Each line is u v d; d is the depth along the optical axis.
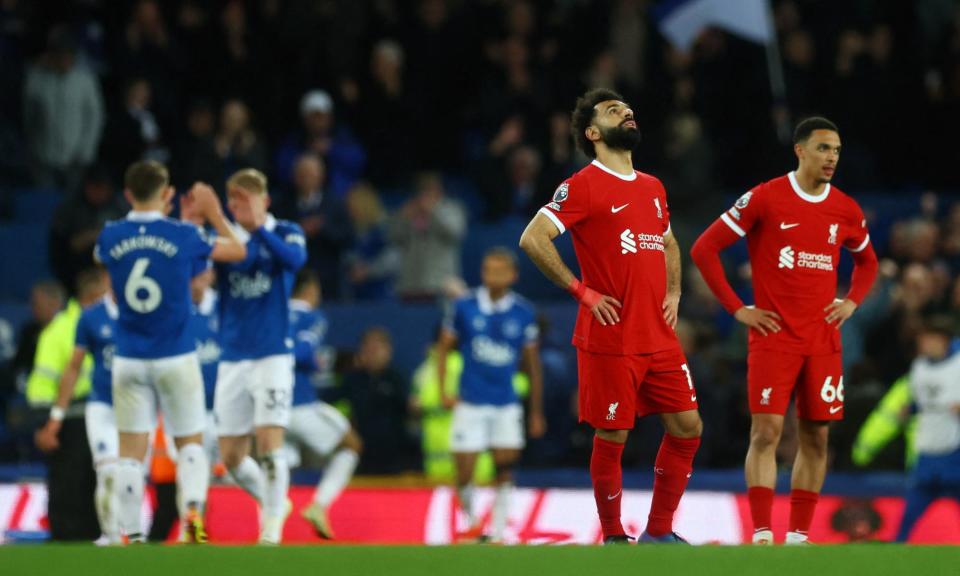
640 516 38.84
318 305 50.53
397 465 45.53
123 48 56.69
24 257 55.06
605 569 19.25
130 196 28.70
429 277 52.41
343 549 20.55
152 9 56.81
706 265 27.23
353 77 58.50
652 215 25.33
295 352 37.25
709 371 43.09
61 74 56.28
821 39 61.09
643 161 54.25
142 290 28.30
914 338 46.59
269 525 29.95
